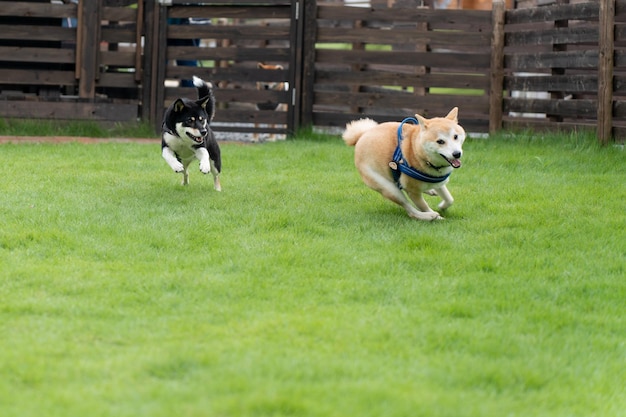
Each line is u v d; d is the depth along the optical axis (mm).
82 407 4172
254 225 8023
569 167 11258
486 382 4711
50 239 7352
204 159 9164
